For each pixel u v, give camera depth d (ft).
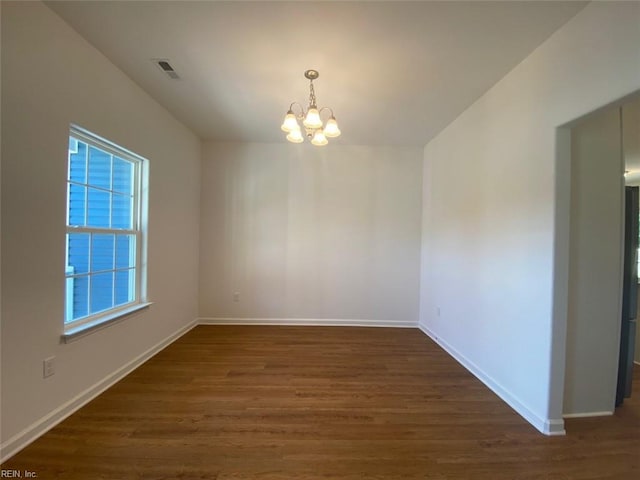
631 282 7.48
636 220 7.48
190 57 7.43
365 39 6.59
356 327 13.91
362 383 8.46
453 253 10.77
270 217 14.05
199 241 13.87
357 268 14.15
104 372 7.75
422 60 7.31
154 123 9.87
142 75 8.30
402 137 12.89
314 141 8.00
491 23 6.00
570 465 5.47
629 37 4.83
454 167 10.81
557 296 6.24
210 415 6.75
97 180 7.91
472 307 9.36
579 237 6.64
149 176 9.65
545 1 5.40
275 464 5.35
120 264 8.86
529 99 6.98
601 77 5.24
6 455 5.26
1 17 5.03
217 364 9.52
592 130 6.63
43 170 5.85
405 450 5.78
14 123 5.28
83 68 6.79
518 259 7.28
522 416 6.95
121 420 6.49
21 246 5.46
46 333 5.99
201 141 13.79
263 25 6.23
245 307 14.05
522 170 7.18
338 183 14.08
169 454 5.52
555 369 6.27
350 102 9.60
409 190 14.16
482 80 8.15
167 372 8.88
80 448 5.60
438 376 9.00
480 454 5.70
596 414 6.89
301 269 14.08
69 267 7.06
